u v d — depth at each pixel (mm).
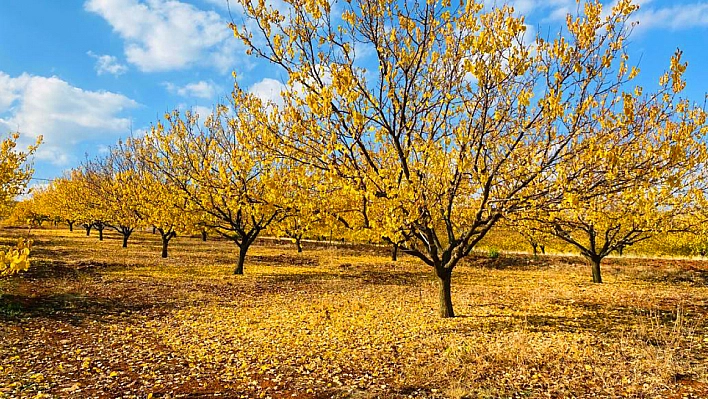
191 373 5738
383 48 7039
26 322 8258
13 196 17562
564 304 10289
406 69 7090
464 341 6938
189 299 11008
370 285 13898
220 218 15477
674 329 6859
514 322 8258
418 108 7453
